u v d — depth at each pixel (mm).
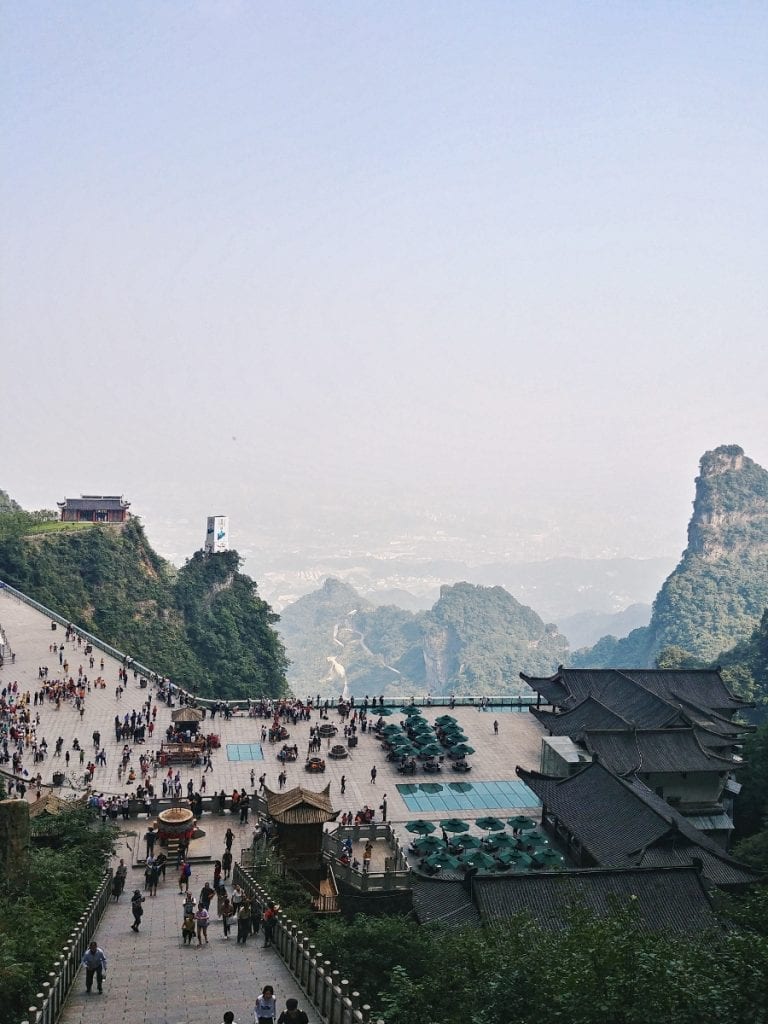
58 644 123812
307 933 44156
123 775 82625
